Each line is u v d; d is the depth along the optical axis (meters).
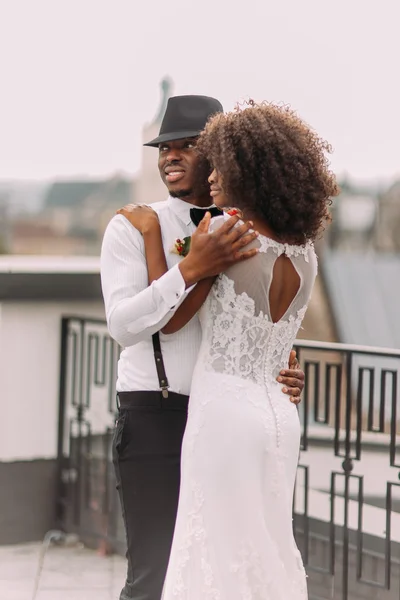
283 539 2.88
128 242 2.99
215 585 2.78
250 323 2.82
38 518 5.84
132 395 3.03
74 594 4.84
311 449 5.68
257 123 2.81
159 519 3.02
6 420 5.75
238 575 2.78
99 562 5.43
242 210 2.84
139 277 2.96
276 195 2.79
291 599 2.89
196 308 2.86
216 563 2.79
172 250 3.04
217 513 2.79
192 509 2.82
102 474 5.82
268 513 2.85
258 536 2.81
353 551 4.69
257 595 2.81
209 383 2.83
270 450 2.83
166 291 2.77
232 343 2.82
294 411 2.95
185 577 2.82
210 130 2.88
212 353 2.85
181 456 2.91
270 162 2.79
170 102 3.17
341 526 4.79
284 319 2.92
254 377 2.85
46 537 5.83
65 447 5.91
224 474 2.79
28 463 5.80
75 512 5.81
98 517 5.75
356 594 4.58
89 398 5.81
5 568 5.28
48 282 5.72
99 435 5.98
